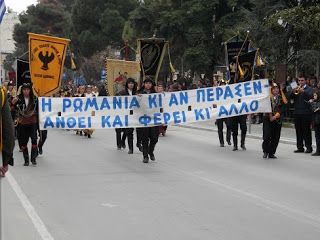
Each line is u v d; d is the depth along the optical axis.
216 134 21.17
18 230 6.57
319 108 13.83
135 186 9.55
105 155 14.06
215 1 42.38
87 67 64.06
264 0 28.55
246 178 10.41
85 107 12.63
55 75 12.38
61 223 6.93
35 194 8.81
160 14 45.34
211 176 10.65
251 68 14.89
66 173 11.01
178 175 10.78
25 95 12.00
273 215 7.39
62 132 21.70
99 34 64.81
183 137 19.66
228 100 13.23
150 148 12.96
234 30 37.78
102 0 65.69
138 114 12.82
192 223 6.92
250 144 17.20
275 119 13.21
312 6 26.66
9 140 4.67
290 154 14.47
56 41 12.30
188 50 43.22
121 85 17.55
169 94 12.94
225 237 6.27
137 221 7.02
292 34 27.86
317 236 6.35
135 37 55.12
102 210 7.66
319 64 26.55
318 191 9.11
